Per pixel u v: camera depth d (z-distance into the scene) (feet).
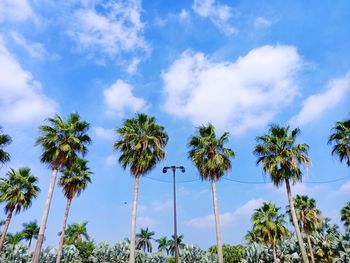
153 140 83.87
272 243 115.34
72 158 84.69
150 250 244.22
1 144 80.89
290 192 81.05
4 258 126.72
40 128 81.51
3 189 104.73
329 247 124.57
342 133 81.66
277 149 82.79
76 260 163.32
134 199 79.77
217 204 83.92
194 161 88.07
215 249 201.67
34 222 214.90
